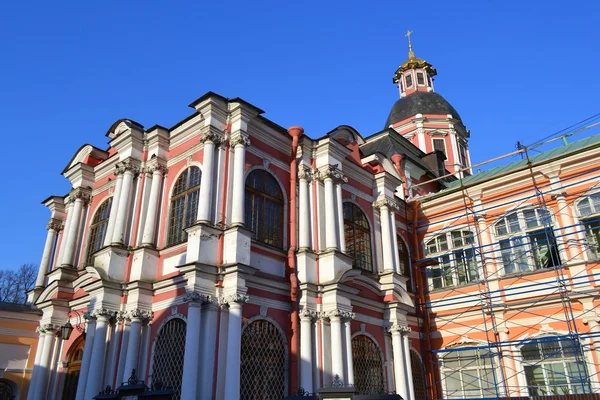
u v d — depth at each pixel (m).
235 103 14.52
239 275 12.52
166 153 16.05
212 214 13.37
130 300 14.01
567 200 17.30
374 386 15.41
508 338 17.22
